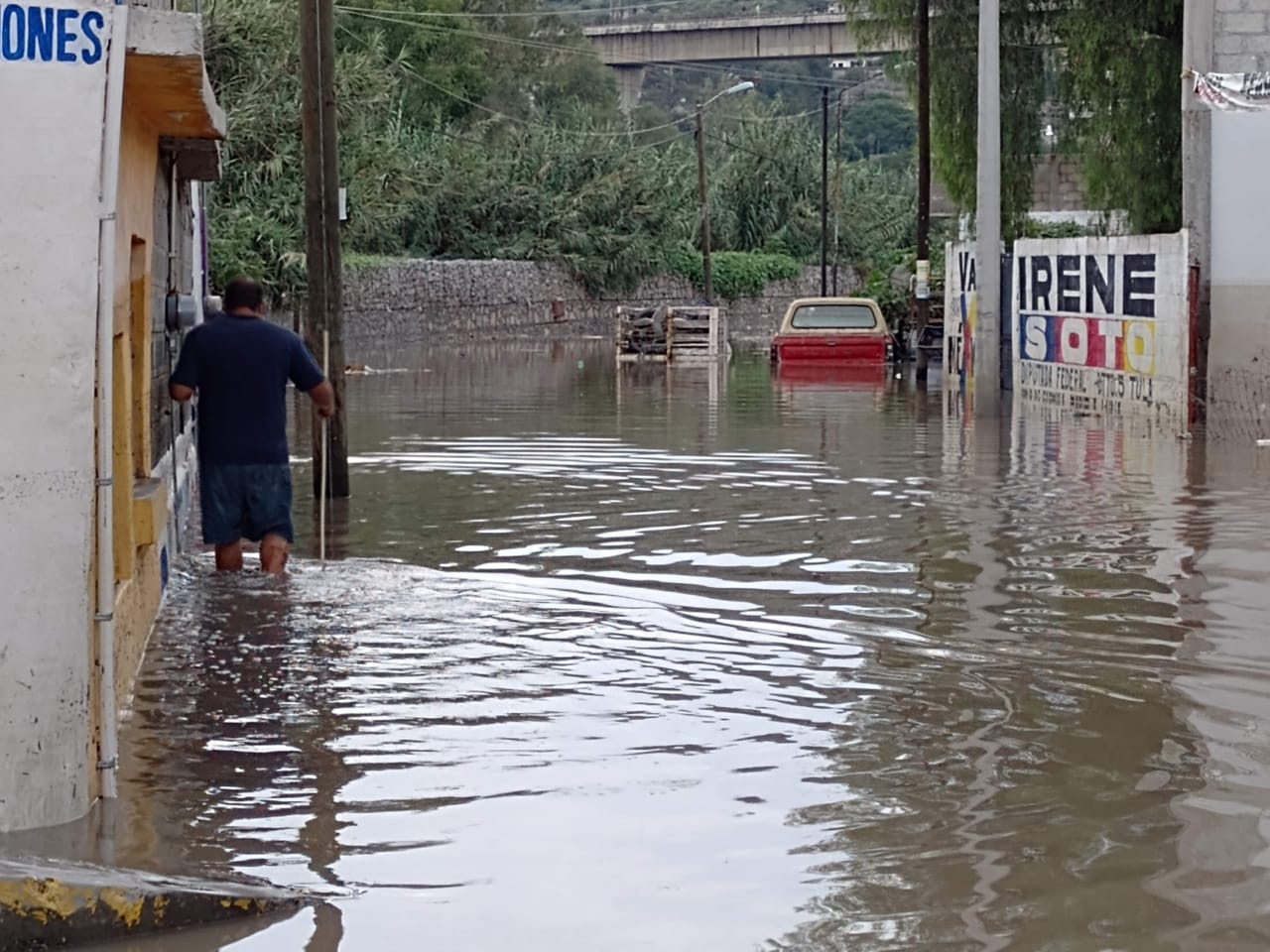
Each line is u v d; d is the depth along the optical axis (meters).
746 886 5.20
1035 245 24.34
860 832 5.68
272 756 6.59
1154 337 20.50
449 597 9.69
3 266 5.65
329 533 12.10
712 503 13.59
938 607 9.36
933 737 6.84
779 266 70.75
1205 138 19.53
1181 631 8.73
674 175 67.56
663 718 7.12
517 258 59.59
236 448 10.31
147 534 8.27
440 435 19.39
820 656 8.21
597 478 15.27
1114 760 6.51
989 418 21.58
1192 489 14.27
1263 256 19.45
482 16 71.88
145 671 7.94
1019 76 30.89
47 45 5.68
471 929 4.89
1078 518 12.65
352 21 64.38
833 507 13.34
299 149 40.09
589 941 4.79
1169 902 5.05
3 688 5.70
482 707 7.29
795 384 29.03
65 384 5.74
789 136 74.06
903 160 103.81
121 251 7.80
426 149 60.59
